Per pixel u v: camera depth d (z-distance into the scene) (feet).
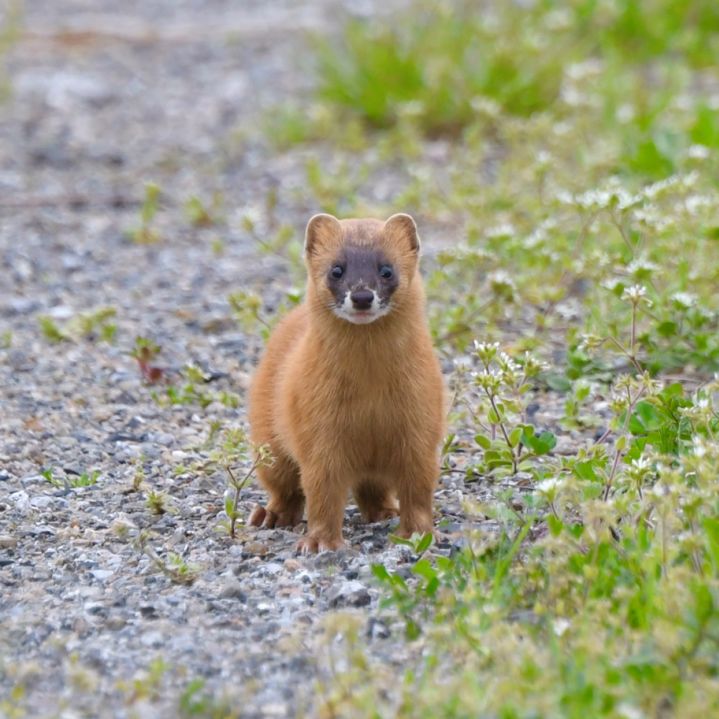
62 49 89.97
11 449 36.96
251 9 100.42
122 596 27.91
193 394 40.11
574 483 26.81
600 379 39.47
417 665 24.29
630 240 45.65
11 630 26.43
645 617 23.88
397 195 59.47
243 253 54.65
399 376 29.68
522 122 61.52
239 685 24.09
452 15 74.64
